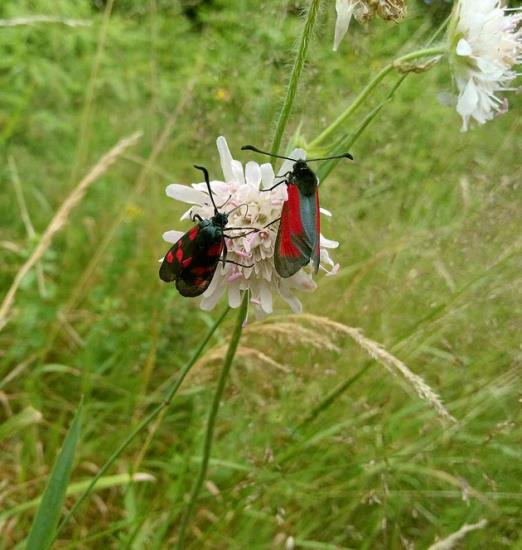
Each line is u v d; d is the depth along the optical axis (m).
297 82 0.11
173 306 0.18
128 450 0.16
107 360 0.18
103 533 0.13
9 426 0.13
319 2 0.10
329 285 0.17
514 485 0.13
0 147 0.23
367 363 0.13
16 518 0.14
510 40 0.11
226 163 0.11
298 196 0.09
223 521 0.13
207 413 0.16
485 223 0.15
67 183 0.23
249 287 0.10
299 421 0.14
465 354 0.15
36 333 0.18
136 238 0.21
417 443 0.13
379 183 0.18
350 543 0.14
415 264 0.16
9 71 0.27
